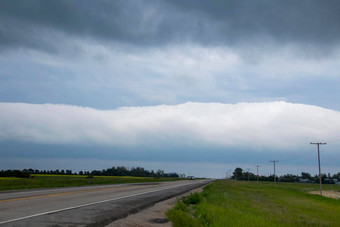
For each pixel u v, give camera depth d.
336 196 61.56
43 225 10.06
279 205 31.66
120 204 17.86
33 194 21.86
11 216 11.41
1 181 47.69
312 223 18.25
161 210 16.69
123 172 194.88
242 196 39.12
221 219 14.20
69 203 16.77
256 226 13.74
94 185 42.50
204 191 35.59
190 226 11.94
